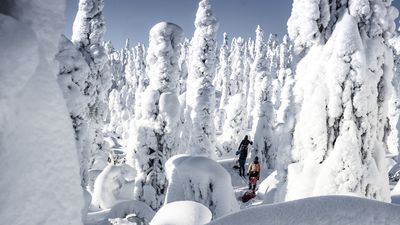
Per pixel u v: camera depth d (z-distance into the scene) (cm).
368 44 784
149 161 1538
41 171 178
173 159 1064
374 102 760
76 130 1495
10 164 169
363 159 742
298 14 880
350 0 809
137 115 1612
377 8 793
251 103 5550
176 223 559
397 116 3155
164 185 1521
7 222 166
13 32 169
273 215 266
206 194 954
